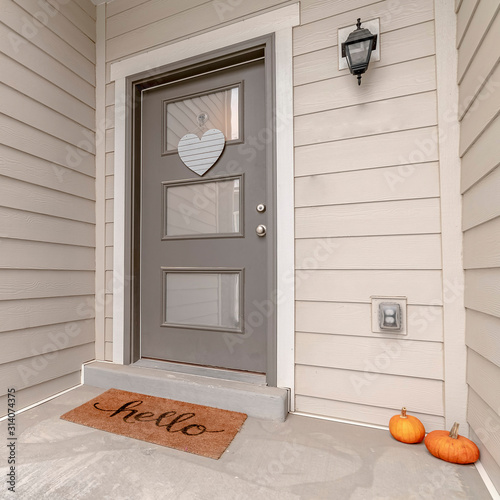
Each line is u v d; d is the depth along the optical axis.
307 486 1.02
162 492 1.00
